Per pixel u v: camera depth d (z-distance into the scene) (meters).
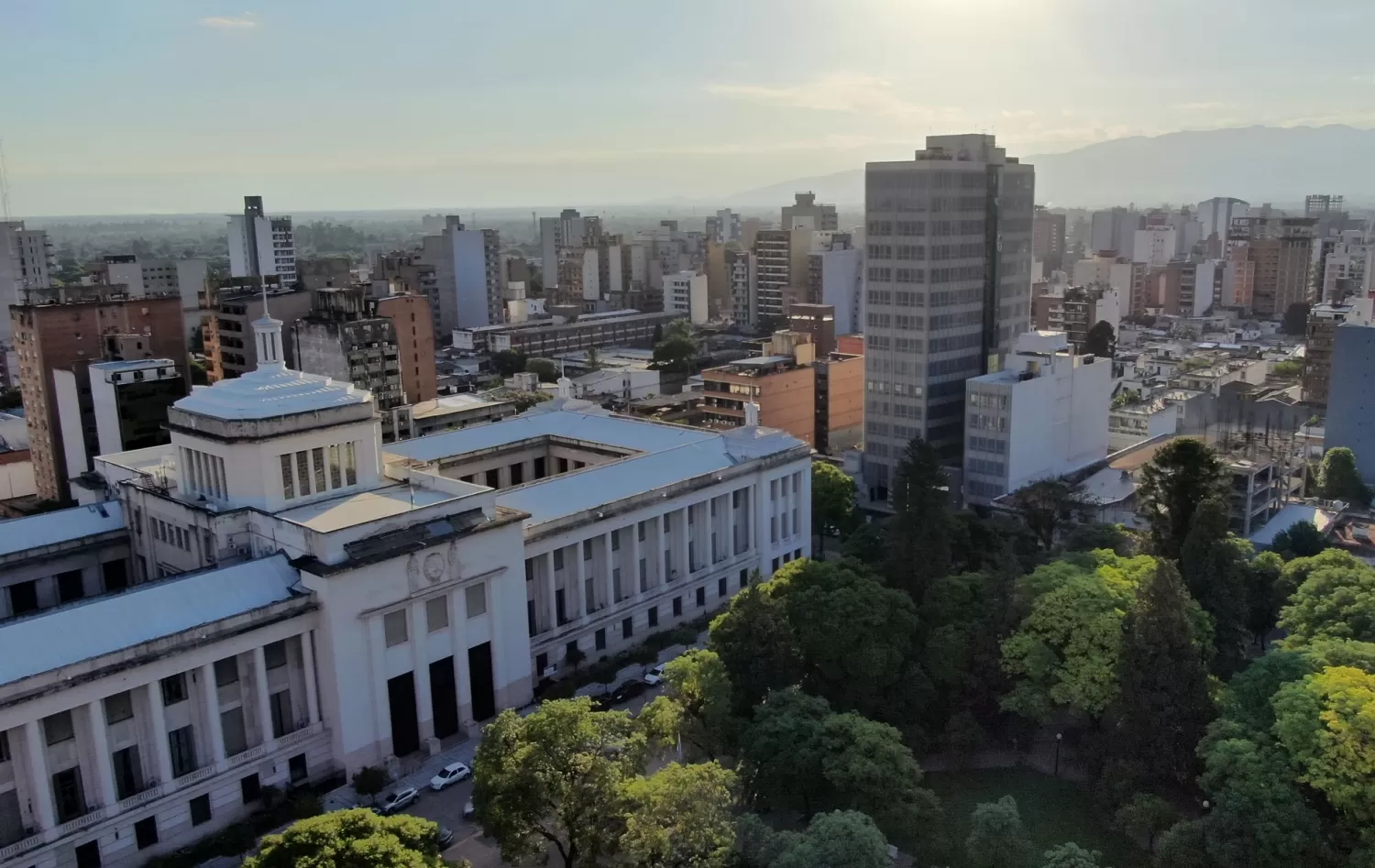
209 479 109.19
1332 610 108.50
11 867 80.00
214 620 90.44
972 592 113.75
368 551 98.00
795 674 103.06
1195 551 122.88
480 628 108.69
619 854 79.19
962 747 101.06
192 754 91.75
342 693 96.94
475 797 78.31
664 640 131.38
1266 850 78.31
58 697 81.50
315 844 65.94
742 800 89.69
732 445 150.50
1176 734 93.50
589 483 131.50
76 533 117.56
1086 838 90.44
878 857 73.75
